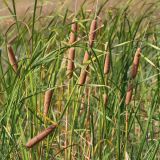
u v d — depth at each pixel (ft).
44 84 19.70
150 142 20.01
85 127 19.48
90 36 17.61
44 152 20.34
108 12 23.93
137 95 22.45
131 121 18.57
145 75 23.52
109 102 19.35
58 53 17.15
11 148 17.70
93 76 20.22
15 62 17.89
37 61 17.15
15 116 17.51
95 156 18.78
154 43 23.52
